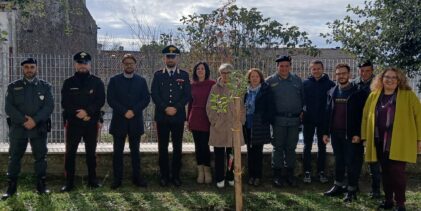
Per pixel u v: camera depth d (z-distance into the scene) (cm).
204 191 750
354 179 694
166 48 745
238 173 610
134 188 760
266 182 812
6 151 806
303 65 930
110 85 737
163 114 744
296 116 753
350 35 931
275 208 670
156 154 838
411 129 621
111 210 650
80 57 717
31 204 662
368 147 646
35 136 693
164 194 724
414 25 820
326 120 723
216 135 745
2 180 790
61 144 898
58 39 1912
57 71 917
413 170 859
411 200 711
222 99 648
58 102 927
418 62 836
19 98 685
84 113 716
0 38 777
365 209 664
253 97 759
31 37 1809
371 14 899
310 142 796
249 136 767
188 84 752
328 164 847
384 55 878
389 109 627
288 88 747
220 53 1179
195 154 816
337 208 668
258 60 1003
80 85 721
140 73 970
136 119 743
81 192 720
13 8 818
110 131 745
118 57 978
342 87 699
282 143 762
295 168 849
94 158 748
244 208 668
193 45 1194
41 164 709
